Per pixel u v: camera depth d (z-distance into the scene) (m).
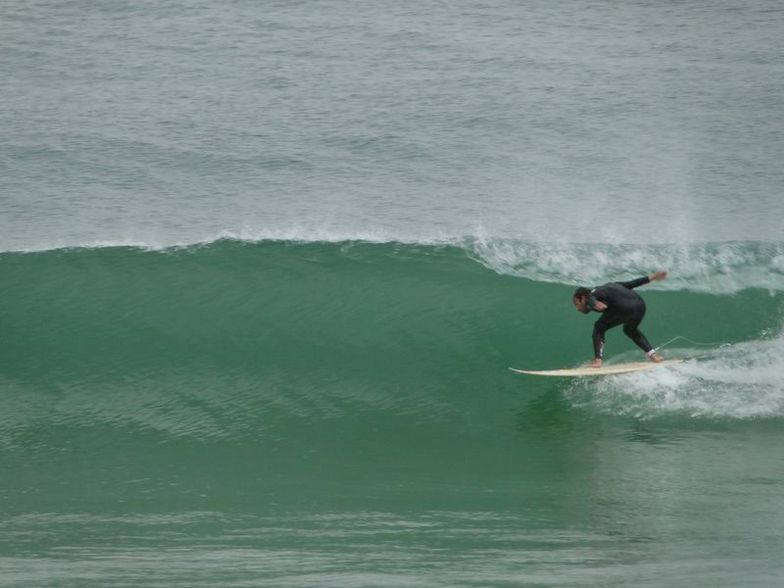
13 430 43.62
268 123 88.12
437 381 47.72
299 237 59.34
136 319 51.19
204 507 35.81
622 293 45.50
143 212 71.31
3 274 54.25
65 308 51.88
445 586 28.56
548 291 53.50
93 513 35.19
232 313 51.66
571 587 28.27
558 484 37.97
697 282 54.81
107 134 85.19
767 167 80.50
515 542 32.22
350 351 49.53
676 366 48.00
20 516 34.91
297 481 38.59
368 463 40.47
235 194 74.94
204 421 44.59
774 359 48.88
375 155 82.62
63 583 28.91
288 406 45.91
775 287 54.22
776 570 29.38
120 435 43.34
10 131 85.19
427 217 71.12
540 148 84.31
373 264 55.38
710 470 39.19
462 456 41.25
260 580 29.14
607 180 78.44
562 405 45.97
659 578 28.81
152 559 30.89
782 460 40.12
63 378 47.34
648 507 35.44
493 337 50.50
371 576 29.36
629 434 43.25
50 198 73.38
